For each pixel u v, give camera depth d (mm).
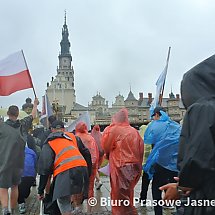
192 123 2529
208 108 2502
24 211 8602
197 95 2672
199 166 2402
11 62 9695
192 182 2475
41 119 14992
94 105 149625
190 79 2760
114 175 6770
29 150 8688
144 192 8828
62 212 6082
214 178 2459
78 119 13469
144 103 118500
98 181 12094
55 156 6164
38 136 12312
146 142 7332
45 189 6758
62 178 6012
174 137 7098
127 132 6840
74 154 6195
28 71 9750
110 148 6867
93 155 8664
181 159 2564
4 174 7230
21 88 9656
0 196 7273
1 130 7375
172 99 95312
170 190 2764
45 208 6254
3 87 9586
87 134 9086
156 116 7539
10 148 7328
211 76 2691
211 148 2422
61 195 5934
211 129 2449
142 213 8117
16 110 7621
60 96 144750
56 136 6320
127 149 6766
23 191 8492
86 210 8484
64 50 175125
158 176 7191
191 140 2482
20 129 7676
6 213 7156
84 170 6184
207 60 2775
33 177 8609
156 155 7125
